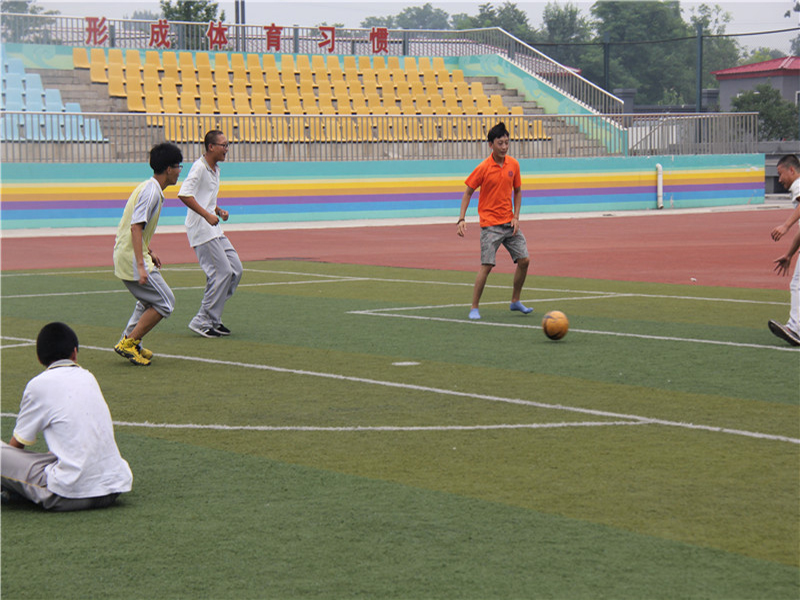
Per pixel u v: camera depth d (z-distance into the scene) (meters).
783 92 66.19
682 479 5.94
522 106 43.38
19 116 31.86
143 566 4.67
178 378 9.07
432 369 9.34
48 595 4.35
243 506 5.52
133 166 31.02
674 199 39.34
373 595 4.32
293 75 40.22
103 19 38.66
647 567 4.61
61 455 5.38
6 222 29.47
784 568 4.60
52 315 13.17
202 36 41.31
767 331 11.34
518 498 5.62
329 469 6.23
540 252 22.11
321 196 33.72
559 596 4.29
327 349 10.47
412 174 35.22
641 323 11.98
